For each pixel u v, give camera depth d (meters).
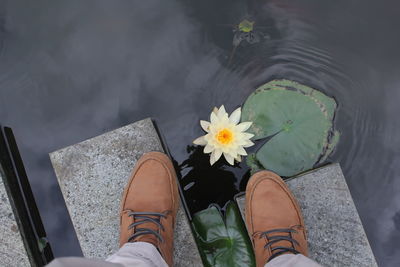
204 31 0.95
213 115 0.81
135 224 0.86
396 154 0.93
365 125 0.93
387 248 0.93
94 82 0.95
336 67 0.94
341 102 0.93
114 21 0.96
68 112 0.96
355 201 0.94
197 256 0.91
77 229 0.93
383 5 0.95
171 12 0.96
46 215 0.96
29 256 0.92
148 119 0.94
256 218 0.89
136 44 0.96
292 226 0.88
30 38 0.96
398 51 0.95
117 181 0.94
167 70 0.95
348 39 0.95
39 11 0.96
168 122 0.95
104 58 0.96
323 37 0.95
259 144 0.92
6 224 0.92
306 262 0.79
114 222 0.93
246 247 0.91
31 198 0.96
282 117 0.90
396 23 0.95
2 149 0.95
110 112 0.95
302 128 0.89
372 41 0.95
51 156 0.94
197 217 0.93
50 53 0.96
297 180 0.93
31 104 0.96
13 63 0.95
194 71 0.95
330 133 0.91
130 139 0.94
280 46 0.95
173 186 0.91
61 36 0.96
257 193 0.90
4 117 0.95
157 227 0.86
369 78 0.94
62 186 0.94
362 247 0.91
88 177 0.94
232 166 0.94
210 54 0.95
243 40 0.95
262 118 0.90
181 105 0.95
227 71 0.95
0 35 0.95
